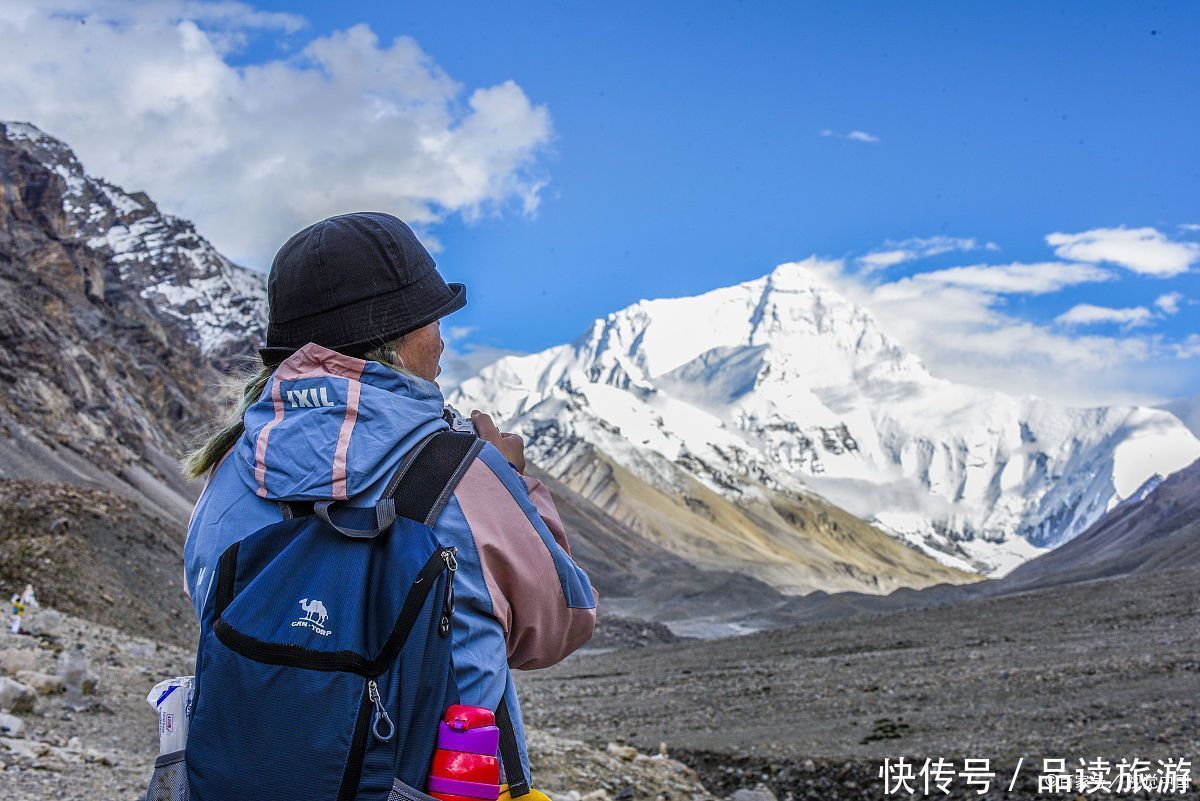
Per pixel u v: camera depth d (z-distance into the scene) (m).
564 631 2.30
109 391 123.31
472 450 2.28
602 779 14.50
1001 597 63.28
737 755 24.03
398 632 2.02
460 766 2.00
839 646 51.16
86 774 9.41
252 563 2.15
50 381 105.12
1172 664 28.81
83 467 91.06
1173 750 19.22
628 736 28.89
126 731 13.14
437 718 2.04
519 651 2.30
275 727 1.99
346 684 2.00
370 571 2.11
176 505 103.44
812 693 33.16
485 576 2.17
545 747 15.60
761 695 34.50
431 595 2.05
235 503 2.27
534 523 2.27
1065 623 47.84
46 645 18.06
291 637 2.02
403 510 2.17
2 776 8.62
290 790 1.98
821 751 23.28
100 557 37.22
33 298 121.00
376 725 1.99
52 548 35.56
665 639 99.25
